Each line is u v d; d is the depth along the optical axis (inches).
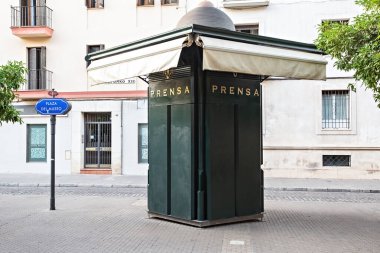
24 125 957.8
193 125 335.6
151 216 377.4
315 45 350.6
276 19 866.8
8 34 968.9
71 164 943.0
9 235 317.1
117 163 928.3
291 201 525.3
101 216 390.6
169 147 358.0
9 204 474.3
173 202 353.7
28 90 941.2
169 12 923.4
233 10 877.2
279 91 855.7
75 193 636.7
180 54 311.7
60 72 952.9
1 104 342.3
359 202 531.8
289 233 320.2
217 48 295.3
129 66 334.6
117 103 930.1
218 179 339.0
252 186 359.6
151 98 375.9
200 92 336.2
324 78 357.7
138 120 924.6
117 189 701.9
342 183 759.1
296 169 850.1
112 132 932.0
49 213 409.4
